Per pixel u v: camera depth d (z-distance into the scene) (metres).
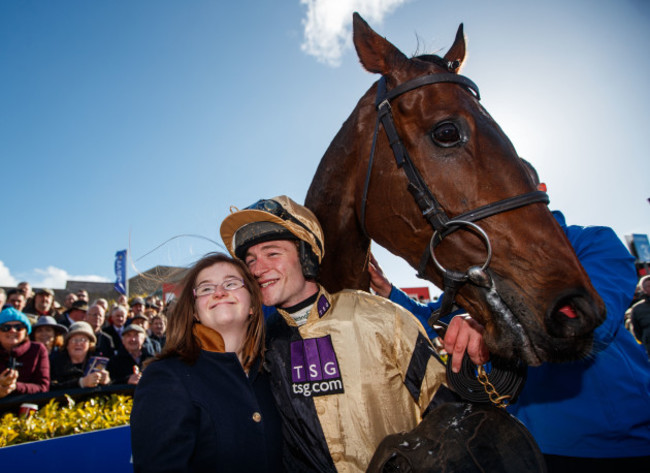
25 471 1.96
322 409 1.21
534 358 1.00
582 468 1.36
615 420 1.27
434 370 1.19
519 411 1.50
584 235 1.44
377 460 1.01
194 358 1.22
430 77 1.26
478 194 1.13
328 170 1.63
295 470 1.25
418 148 1.23
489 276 1.08
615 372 1.29
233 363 1.26
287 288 1.38
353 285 1.78
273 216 1.37
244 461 1.12
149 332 5.04
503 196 1.11
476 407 1.04
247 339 1.36
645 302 4.34
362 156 1.45
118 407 2.91
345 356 1.25
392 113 1.32
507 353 1.03
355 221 1.62
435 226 1.18
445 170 1.17
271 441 1.21
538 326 1.00
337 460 1.17
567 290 0.98
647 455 1.27
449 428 1.00
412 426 1.22
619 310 1.17
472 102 1.23
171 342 1.27
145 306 5.57
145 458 1.00
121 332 4.21
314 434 1.20
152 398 1.08
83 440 2.21
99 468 2.24
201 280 1.33
